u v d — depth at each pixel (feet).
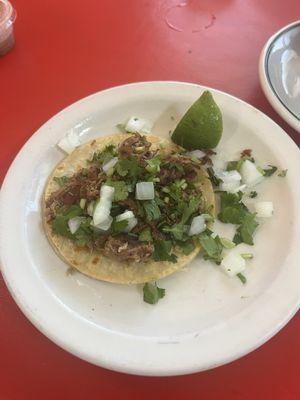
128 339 0.62
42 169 0.81
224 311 0.67
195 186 0.78
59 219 0.74
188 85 0.88
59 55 1.02
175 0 1.12
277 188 0.79
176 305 0.69
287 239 0.72
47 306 0.65
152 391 0.63
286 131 0.88
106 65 1.01
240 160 0.82
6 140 0.90
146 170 0.76
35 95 0.96
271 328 0.62
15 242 0.72
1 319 0.70
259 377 0.63
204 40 1.04
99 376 0.64
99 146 0.84
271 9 1.09
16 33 1.05
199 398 0.62
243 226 0.75
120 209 0.75
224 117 0.86
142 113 0.89
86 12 1.10
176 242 0.74
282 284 0.66
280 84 0.88
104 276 0.71
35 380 0.64
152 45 1.04
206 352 0.60
